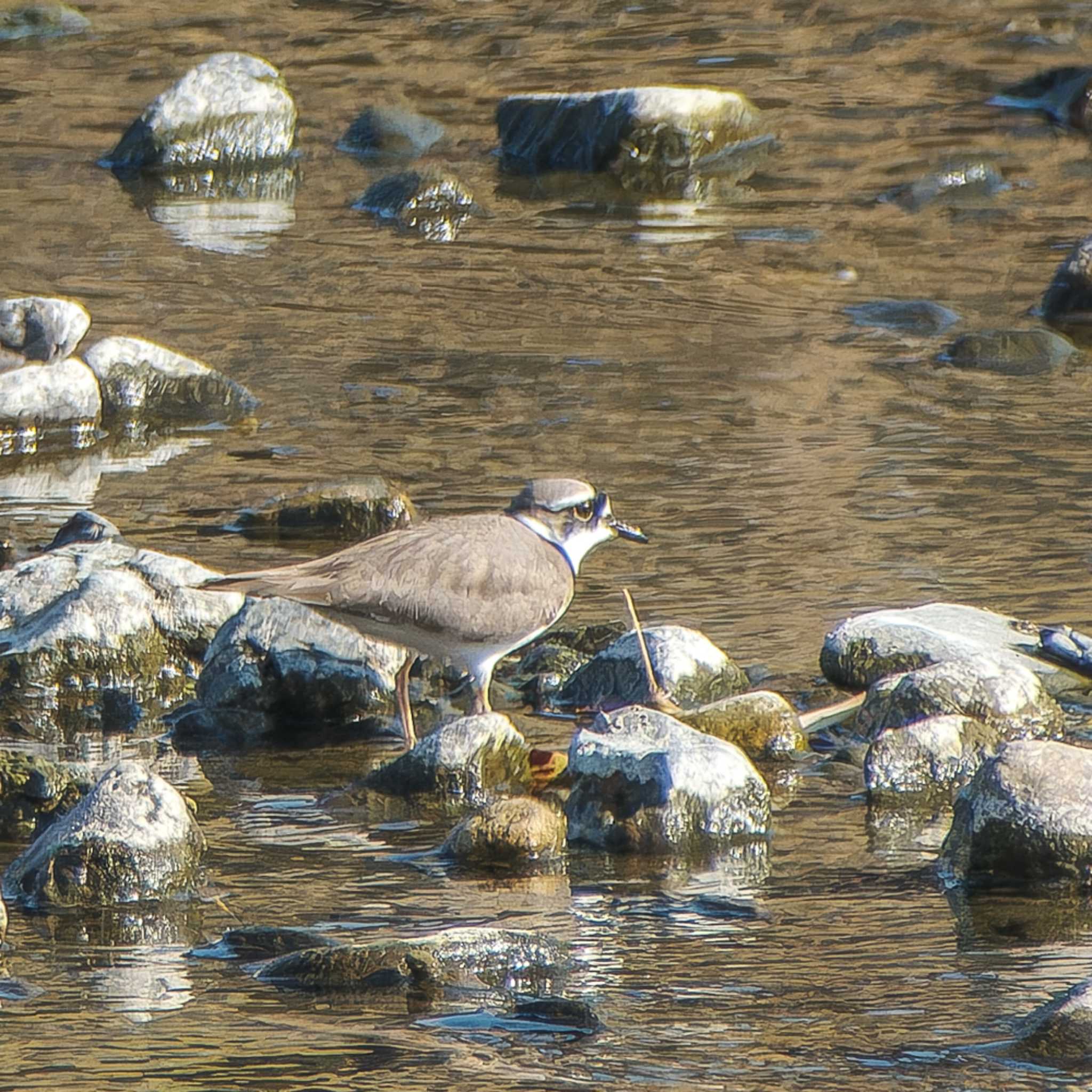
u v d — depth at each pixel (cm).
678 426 1736
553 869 996
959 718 1117
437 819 1067
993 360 1914
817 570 1404
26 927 929
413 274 2212
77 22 3319
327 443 1714
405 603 1139
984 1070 778
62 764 1079
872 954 890
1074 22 3238
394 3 3450
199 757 1167
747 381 1859
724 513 1525
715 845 1021
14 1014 835
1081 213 2416
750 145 2688
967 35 3206
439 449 1689
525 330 2014
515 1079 775
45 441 1725
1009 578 1377
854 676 1220
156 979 870
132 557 1333
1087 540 1447
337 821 1064
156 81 3020
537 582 1167
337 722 1224
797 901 952
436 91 2986
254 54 3170
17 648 1238
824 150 2692
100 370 1792
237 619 1243
